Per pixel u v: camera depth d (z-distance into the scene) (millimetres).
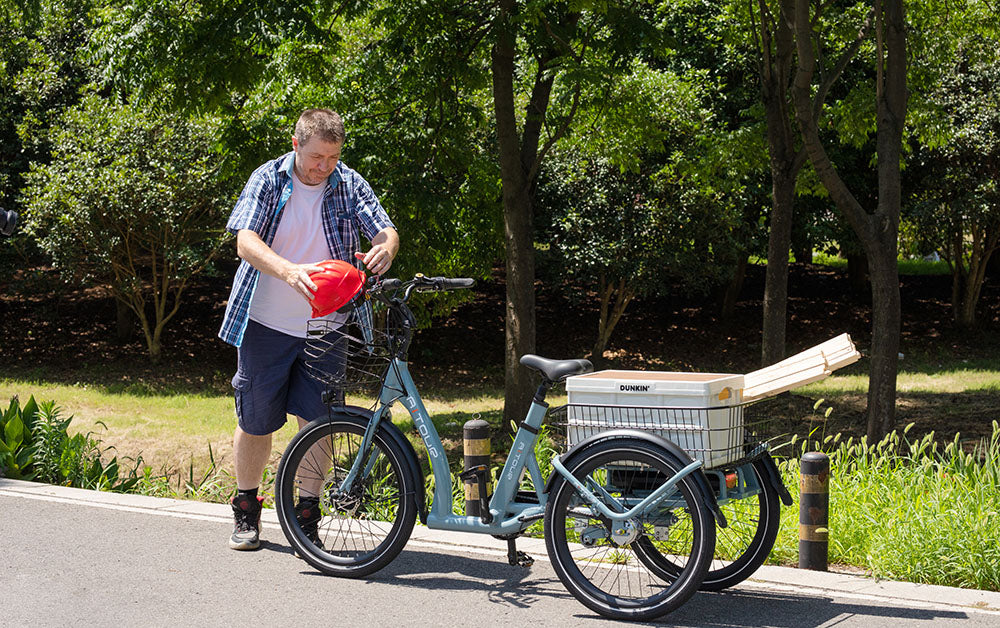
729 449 3799
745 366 20672
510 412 12969
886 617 3779
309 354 4363
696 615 3830
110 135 17422
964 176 19812
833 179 9617
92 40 11570
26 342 20859
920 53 13125
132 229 17734
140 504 5500
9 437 6723
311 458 4480
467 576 4324
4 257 20328
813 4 12281
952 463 5891
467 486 5207
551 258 19328
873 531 4988
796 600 4008
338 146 4375
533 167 12891
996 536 4629
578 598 3824
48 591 4031
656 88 14594
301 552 4379
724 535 4926
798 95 9516
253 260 4156
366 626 3680
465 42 12336
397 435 4273
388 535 4242
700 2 16812
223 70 10727
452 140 12867
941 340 21766
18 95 20219
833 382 17062
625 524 3742
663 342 22000
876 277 9711
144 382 18328
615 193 18922
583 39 12023
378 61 11984
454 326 22797
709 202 18531
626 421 3822
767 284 13219
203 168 17156
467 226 14156
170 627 3648
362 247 11969
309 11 10914
